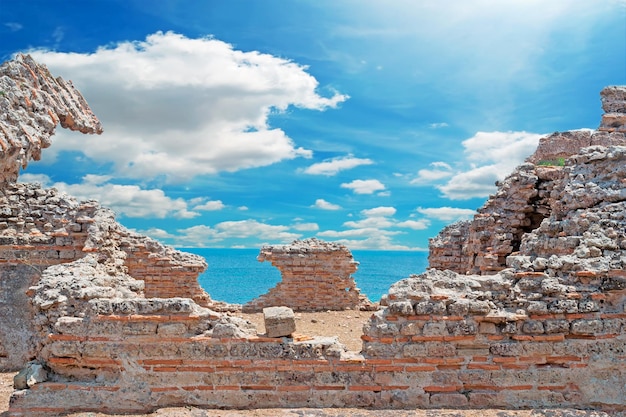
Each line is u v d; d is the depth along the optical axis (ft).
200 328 29.04
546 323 29.35
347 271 69.87
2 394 33.19
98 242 42.86
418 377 28.81
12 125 36.01
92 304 28.84
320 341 29.19
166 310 28.73
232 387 28.43
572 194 35.65
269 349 28.76
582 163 37.24
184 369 28.50
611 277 29.96
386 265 240.32
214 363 28.58
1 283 42.09
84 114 46.03
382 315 29.43
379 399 28.50
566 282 30.07
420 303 29.25
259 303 69.21
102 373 28.53
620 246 31.24
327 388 28.63
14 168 36.73
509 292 29.96
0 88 36.68
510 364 29.04
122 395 28.02
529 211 48.80
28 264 42.75
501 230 49.14
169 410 27.55
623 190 33.94
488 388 28.94
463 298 29.40
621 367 29.35
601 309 29.84
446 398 28.58
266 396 28.45
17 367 40.73
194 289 64.64
